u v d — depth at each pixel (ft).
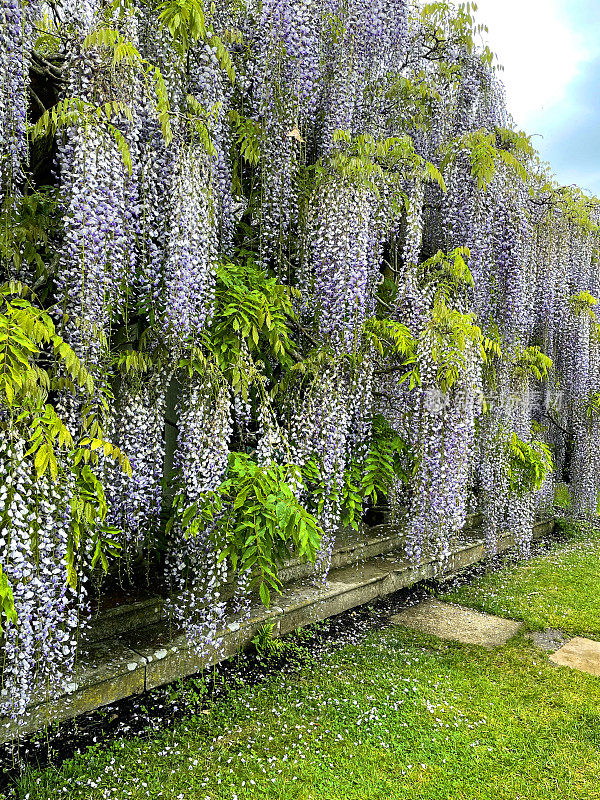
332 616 16.20
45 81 11.97
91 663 11.28
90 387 9.55
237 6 14.12
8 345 8.09
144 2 11.55
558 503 28.09
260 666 13.19
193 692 11.71
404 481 17.47
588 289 25.40
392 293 18.79
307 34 14.20
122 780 9.21
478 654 14.57
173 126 11.43
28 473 8.63
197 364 11.98
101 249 10.07
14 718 9.34
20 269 11.10
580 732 11.32
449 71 20.13
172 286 11.32
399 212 17.49
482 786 9.66
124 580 14.03
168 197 11.64
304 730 10.82
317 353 14.87
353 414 15.96
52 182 13.21
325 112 15.88
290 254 15.48
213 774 9.48
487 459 20.48
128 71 10.31
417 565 16.87
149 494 12.85
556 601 18.66
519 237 19.75
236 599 13.99
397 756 10.26
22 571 8.48
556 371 25.02
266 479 12.16
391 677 12.98
